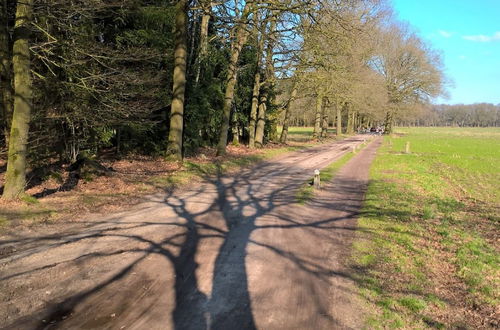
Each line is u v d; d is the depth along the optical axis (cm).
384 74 5891
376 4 2698
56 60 1295
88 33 1447
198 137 2155
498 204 1221
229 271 578
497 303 514
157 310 455
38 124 1253
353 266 621
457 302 516
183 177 1359
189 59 2088
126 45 1669
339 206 1063
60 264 578
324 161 2222
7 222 753
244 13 1848
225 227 812
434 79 5672
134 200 1022
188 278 547
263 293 510
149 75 1542
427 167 2106
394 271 609
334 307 481
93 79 1323
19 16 896
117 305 463
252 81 2811
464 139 5322
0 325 411
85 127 1452
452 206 1152
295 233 790
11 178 888
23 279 522
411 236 795
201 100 2081
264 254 658
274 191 1242
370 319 456
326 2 1634
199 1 1647
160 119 1831
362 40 2392
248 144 2908
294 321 443
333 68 2333
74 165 1280
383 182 1512
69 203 934
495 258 684
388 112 6250
